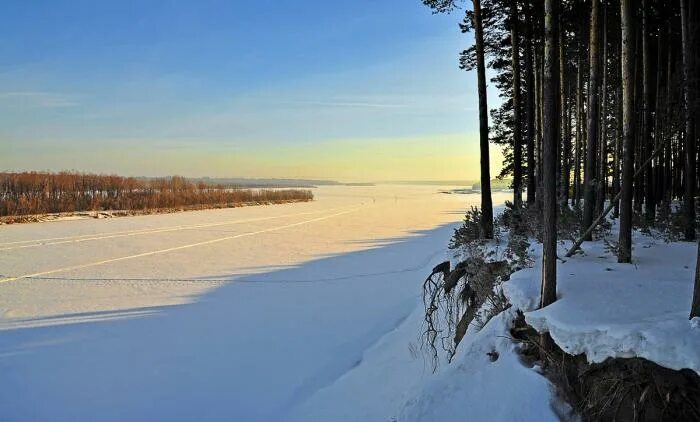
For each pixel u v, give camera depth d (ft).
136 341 31.89
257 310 39.52
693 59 26.53
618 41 47.34
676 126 21.71
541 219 31.40
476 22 36.11
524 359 14.78
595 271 18.67
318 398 22.95
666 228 32.76
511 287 17.56
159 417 21.65
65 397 23.61
